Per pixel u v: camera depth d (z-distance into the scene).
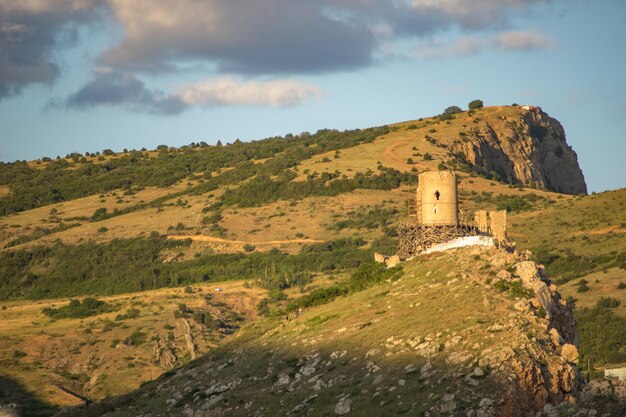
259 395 169.38
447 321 157.62
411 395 139.88
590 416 123.62
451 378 138.62
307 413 150.75
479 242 189.25
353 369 159.25
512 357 135.75
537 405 131.00
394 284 190.62
